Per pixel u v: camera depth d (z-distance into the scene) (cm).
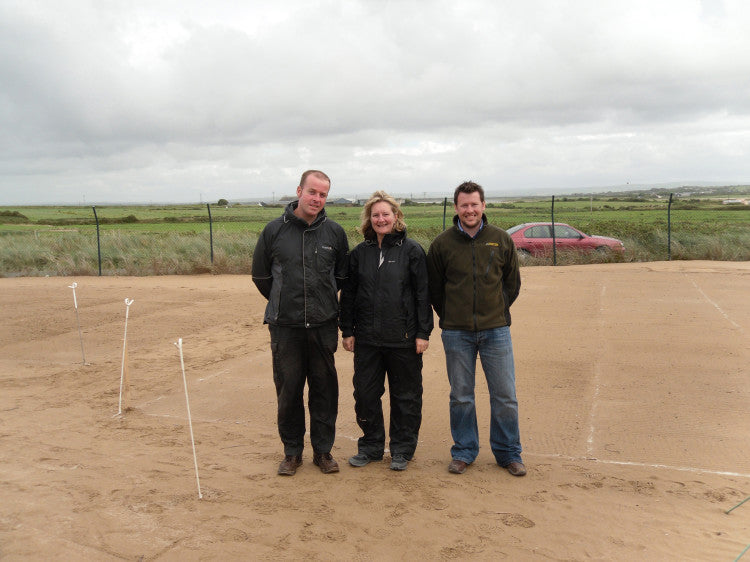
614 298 1209
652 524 376
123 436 547
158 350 894
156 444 526
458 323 452
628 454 496
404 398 464
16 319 1120
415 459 495
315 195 427
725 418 572
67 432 557
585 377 711
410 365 460
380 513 391
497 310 451
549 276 1537
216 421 595
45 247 2250
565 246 1870
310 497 415
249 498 413
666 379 695
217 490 427
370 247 456
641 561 333
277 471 463
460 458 465
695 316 1020
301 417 465
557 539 357
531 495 418
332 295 445
